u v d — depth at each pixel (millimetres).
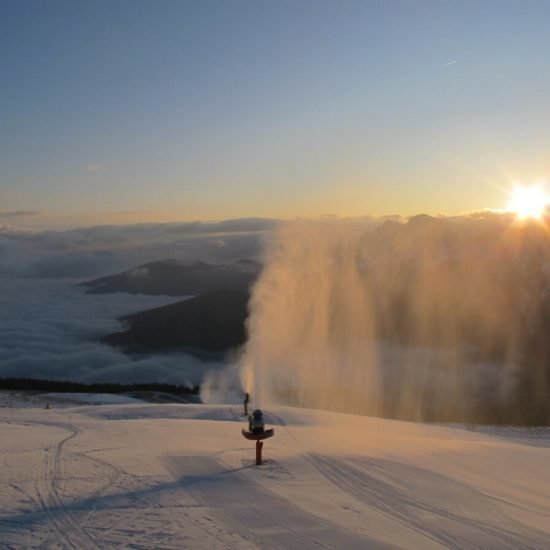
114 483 15258
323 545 10680
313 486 15734
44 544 10188
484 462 21469
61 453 20141
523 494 16188
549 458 23703
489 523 12852
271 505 13422
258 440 18547
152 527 11336
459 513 13625
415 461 20672
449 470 19250
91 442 23328
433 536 11664
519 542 11547
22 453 20125
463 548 11000
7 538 10516
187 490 14688
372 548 10672
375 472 17938
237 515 12445
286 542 10742
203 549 10109
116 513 12320
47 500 13367
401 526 12250
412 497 14984
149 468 17453
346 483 16266
